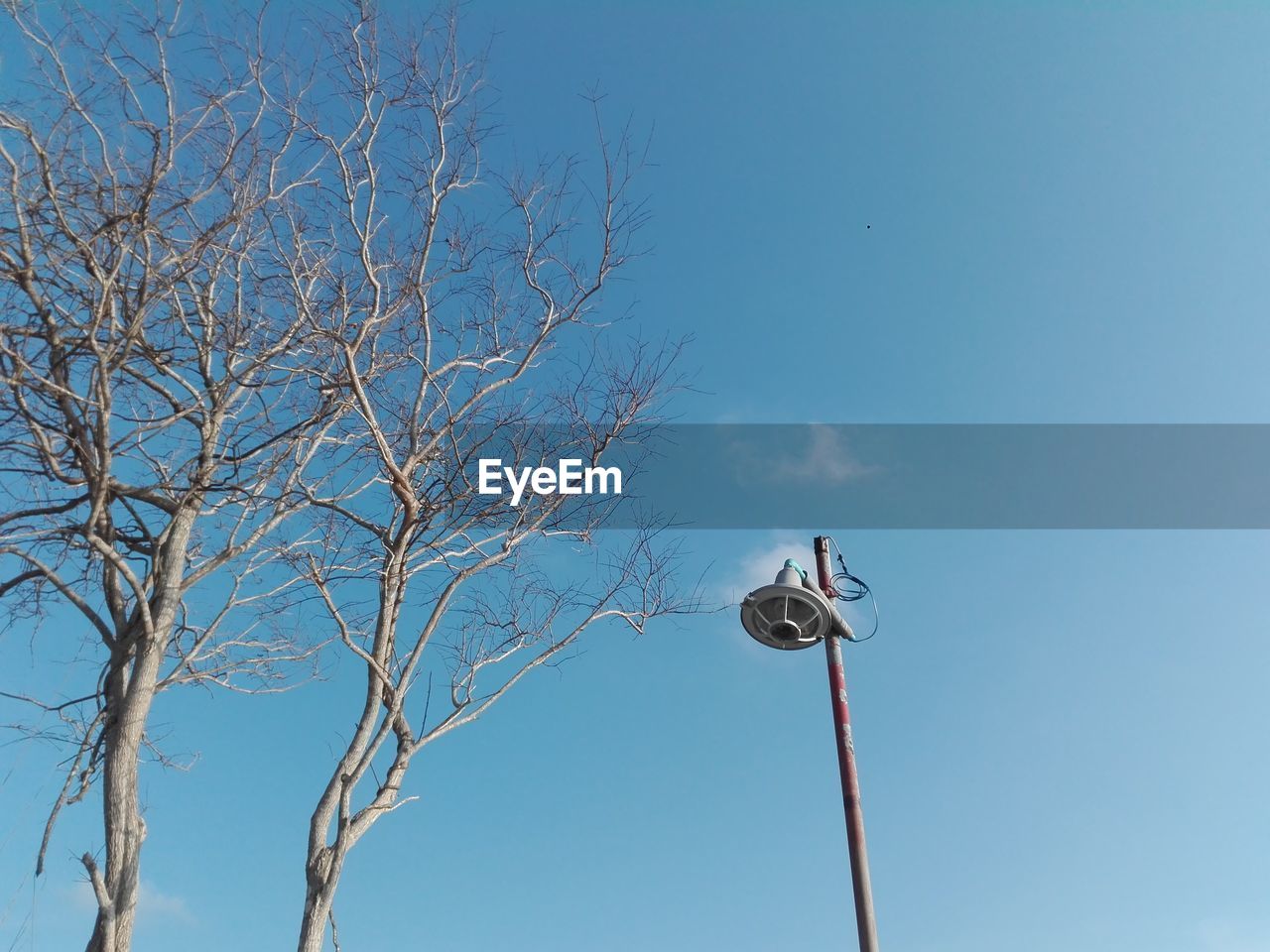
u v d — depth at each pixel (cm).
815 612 1005
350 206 1114
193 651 1026
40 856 885
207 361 1084
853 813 917
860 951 851
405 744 1088
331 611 1091
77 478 987
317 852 1002
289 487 1116
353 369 1043
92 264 927
